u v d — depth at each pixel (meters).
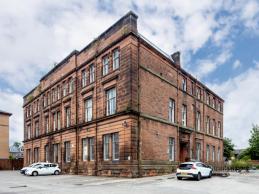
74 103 36.34
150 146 28.09
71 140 35.94
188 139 36.84
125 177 25.83
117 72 28.41
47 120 45.75
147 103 28.47
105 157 29.30
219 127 50.88
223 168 43.34
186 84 37.78
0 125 64.19
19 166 59.38
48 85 45.88
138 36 27.88
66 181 24.48
